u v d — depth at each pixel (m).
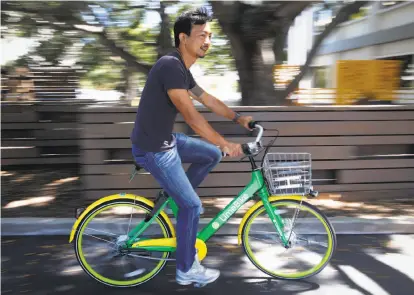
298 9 5.21
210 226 2.87
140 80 7.90
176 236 2.70
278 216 2.97
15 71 6.77
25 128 6.05
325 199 4.59
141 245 2.85
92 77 7.72
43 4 5.27
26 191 5.02
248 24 5.34
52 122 6.10
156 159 2.55
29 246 3.58
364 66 5.91
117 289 2.89
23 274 3.08
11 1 5.21
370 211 4.23
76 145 6.16
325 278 3.03
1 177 5.70
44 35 6.36
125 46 6.61
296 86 6.26
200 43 2.47
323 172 4.65
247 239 3.02
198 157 2.81
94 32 6.10
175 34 2.51
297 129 4.47
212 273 2.77
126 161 4.41
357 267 3.19
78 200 4.66
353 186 4.61
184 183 2.61
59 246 3.58
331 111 4.47
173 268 3.20
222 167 4.48
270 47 6.05
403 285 2.92
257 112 4.43
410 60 9.27
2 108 6.04
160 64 2.46
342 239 3.74
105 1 5.75
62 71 6.88
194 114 2.46
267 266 3.08
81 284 2.95
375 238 3.76
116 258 2.95
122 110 4.28
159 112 2.49
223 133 4.46
